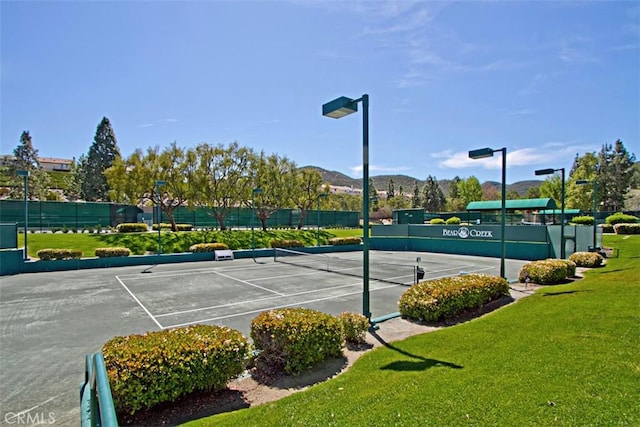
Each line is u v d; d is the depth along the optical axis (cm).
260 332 598
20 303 1205
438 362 549
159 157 3142
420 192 9075
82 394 420
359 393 455
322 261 2428
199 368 478
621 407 363
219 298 1271
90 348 771
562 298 958
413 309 871
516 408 375
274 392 514
